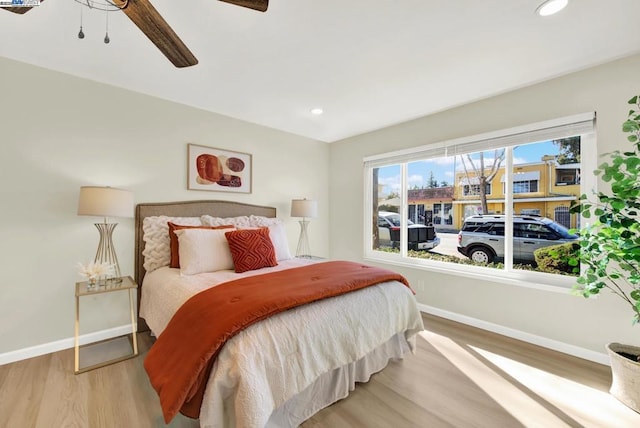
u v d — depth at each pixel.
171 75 2.34
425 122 3.27
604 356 2.13
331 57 2.05
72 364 2.09
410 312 2.14
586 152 2.25
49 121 2.25
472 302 2.88
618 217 1.74
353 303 1.78
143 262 2.65
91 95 2.43
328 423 1.55
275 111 3.14
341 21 1.66
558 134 2.34
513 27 1.72
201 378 1.25
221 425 1.22
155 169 2.78
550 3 1.51
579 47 1.92
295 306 1.55
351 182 4.15
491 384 1.90
